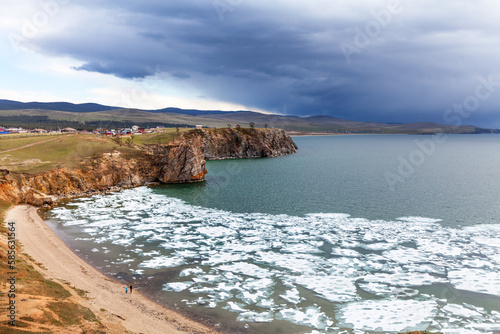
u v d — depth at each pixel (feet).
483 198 377.30
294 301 160.56
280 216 306.35
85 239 242.17
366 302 159.43
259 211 325.62
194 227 273.75
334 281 180.04
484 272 187.42
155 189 442.09
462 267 193.88
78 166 434.30
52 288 149.89
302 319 145.89
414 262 201.87
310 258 209.67
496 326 139.95
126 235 252.42
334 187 447.42
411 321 143.74
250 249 225.35
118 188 438.40
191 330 135.54
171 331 133.28
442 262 201.05
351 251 219.61
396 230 261.44
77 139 519.19
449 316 147.33
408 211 320.50
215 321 143.43
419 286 173.58
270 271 192.54
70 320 123.13
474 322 142.72
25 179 363.56
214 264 201.87
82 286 165.68
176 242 238.48
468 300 160.04
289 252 219.61
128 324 133.69
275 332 136.67
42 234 243.19
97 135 579.89
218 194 407.23
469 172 598.34
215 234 256.11
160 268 195.83
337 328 139.54
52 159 433.07
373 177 534.78
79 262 199.21
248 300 161.27
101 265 198.18
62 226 271.90
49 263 189.47
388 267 195.72
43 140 515.50
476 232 254.47
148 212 321.52
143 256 213.05
